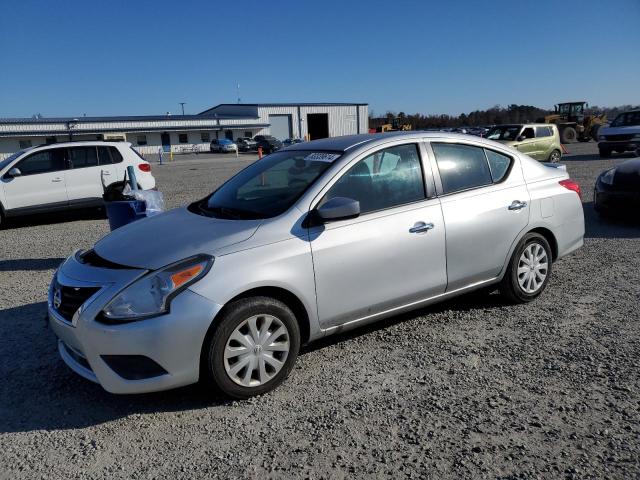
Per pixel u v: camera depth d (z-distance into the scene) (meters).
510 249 4.66
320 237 3.65
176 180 21.23
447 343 4.17
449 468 2.70
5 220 10.71
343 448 2.90
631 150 20.58
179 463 2.84
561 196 5.03
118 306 3.14
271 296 3.53
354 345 4.20
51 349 4.35
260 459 2.84
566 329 4.33
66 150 11.14
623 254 6.56
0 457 2.95
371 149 4.07
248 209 3.93
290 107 70.06
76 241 9.06
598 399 3.27
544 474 2.62
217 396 3.46
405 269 4.03
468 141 4.59
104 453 2.96
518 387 3.46
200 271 3.26
